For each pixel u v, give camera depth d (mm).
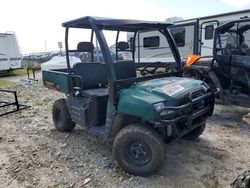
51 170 3273
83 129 4664
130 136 2947
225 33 5078
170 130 2924
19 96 8164
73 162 3455
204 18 9844
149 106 2691
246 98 4906
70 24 3621
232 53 5055
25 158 3611
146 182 2941
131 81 3154
